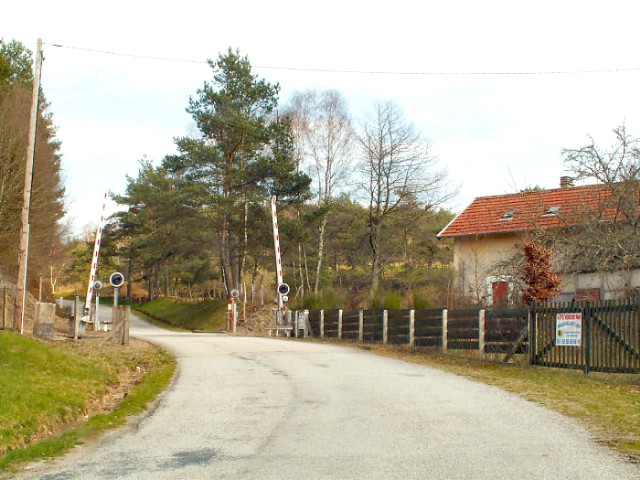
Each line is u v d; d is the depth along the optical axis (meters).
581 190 32.84
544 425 8.93
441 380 13.50
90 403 10.88
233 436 8.51
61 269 65.81
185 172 43.56
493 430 8.59
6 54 42.94
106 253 72.12
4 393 9.86
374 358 17.95
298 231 42.69
